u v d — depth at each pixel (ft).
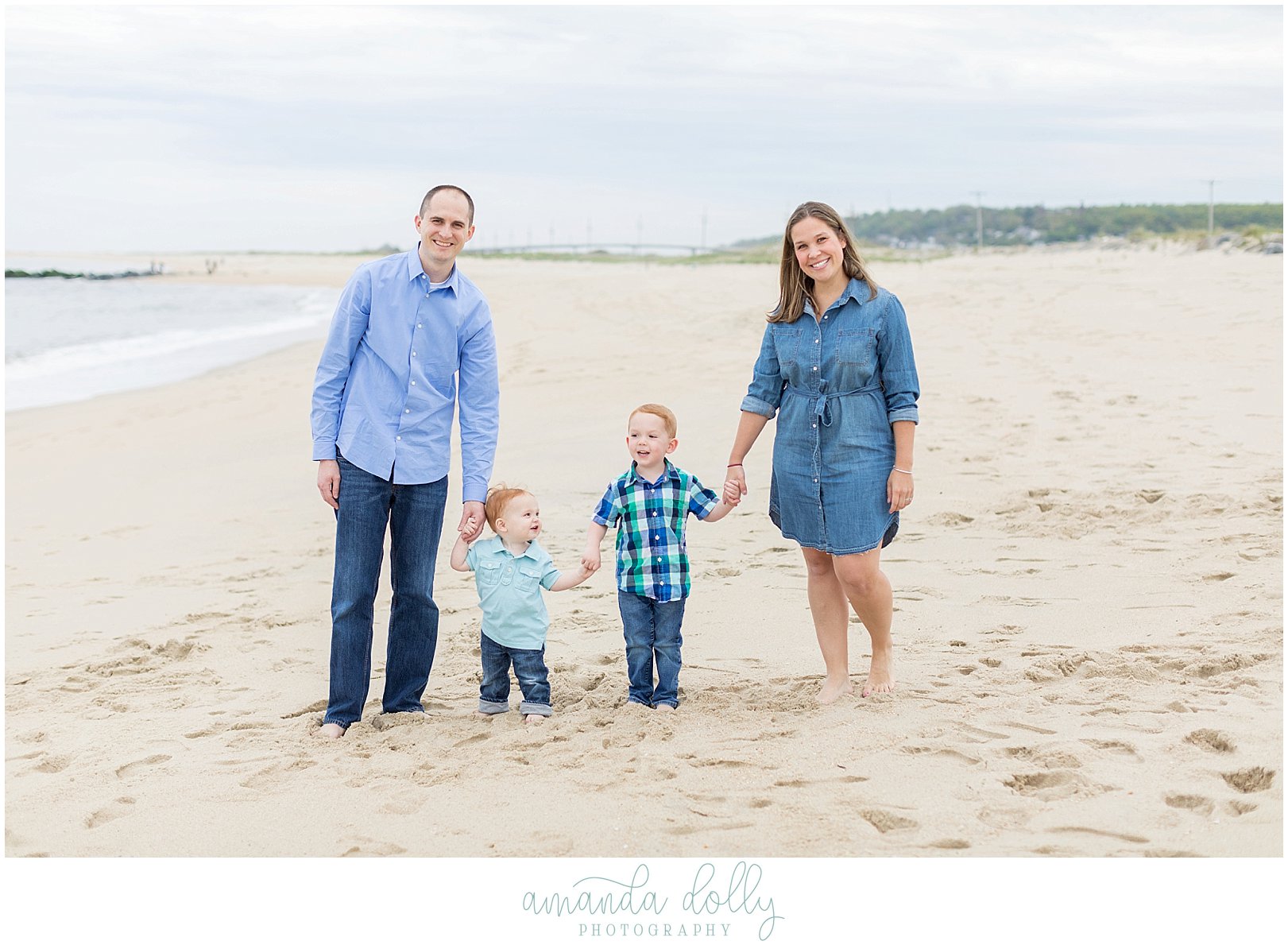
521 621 14.80
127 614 21.39
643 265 292.20
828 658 15.03
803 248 14.46
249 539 27.45
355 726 14.76
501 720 14.85
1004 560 20.92
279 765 13.23
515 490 15.20
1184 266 81.82
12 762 13.76
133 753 13.96
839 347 14.53
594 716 14.47
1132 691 14.10
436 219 14.85
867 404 14.62
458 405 15.83
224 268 369.50
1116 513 23.32
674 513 15.08
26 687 17.02
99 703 16.24
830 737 13.10
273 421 45.85
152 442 43.27
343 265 403.13
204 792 12.59
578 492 28.63
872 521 14.48
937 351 48.11
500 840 11.12
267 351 80.84
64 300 173.06
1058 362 42.96
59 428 48.08
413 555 15.40
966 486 26.35
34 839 11.61
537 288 112.57
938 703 14.06
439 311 15.24
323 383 15.26
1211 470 26.12
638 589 14.96
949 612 18.13
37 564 26.45
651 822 11.28
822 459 14.66
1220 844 10.27
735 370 47.78
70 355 81.61
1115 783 11.44
